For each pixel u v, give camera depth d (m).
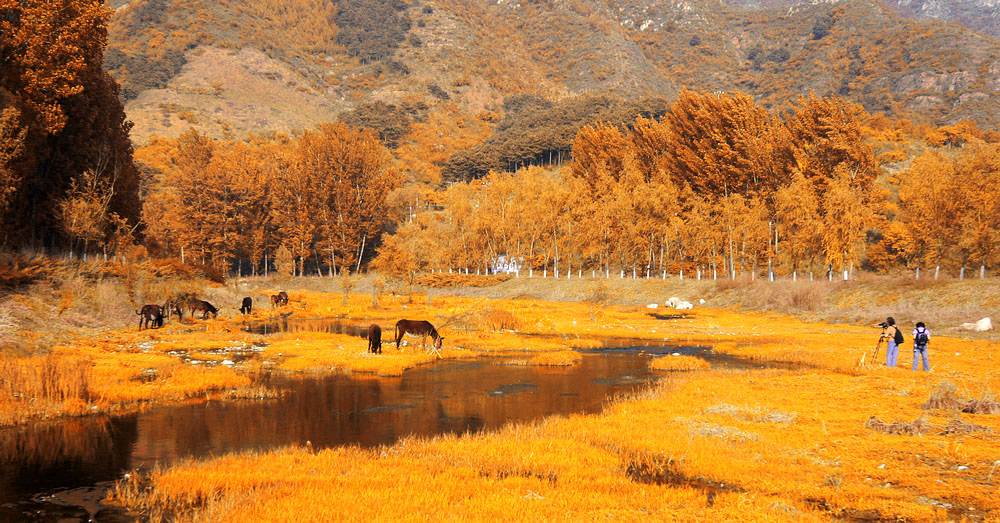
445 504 7.64
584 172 106.44
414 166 183.88
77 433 11.97
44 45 34.00
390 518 7.03
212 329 33.72
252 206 105.31
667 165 85.56
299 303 62.19
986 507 7.74
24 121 32.62
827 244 55.16
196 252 98.81
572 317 50.12
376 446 11.34
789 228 62.38
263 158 161.25
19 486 8.73
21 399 13.80
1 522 7.26
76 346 23.23
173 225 101.75
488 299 69.88
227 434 12.10
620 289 68.69
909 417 13.12
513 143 162.88
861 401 15.08
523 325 39.78
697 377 19.72
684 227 72.94
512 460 9.97
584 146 108.19
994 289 38.84
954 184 55.22
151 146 159.75
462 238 95.56
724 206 68.94
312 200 104.25
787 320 47.06
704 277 75.75
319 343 28.02
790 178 66.81
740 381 18.70
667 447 10.87
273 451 10.57
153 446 11.09
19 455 10.39
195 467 9.42
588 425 12.69
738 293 57.75
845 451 10.58
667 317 51.19
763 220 66.69
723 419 13.16
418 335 26.39
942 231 55.09
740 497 8.15
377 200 107.69
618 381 19.70
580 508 7.66
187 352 24.48
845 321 43.06
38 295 28.83
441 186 171.00
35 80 33.22
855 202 54.81
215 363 21.73
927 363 20.20
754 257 65.75
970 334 32.59
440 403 15.79
